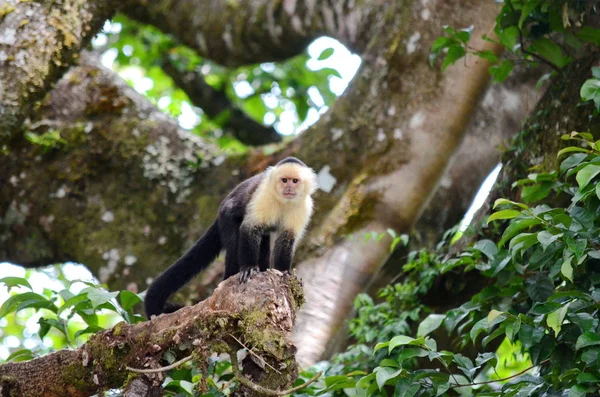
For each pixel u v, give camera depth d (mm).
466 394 7250
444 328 10469
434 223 13016
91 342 6625
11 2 10742
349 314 10625
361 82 11594
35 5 10789
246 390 6328
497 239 10188
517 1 9625
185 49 18422
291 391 6027
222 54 13844
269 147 12375
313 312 10398
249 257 8711
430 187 11148
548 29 9742
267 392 6016
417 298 10602
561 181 9250
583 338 6465
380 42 11641
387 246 10836
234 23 13375
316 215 11062
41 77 10664
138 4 13992
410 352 7191
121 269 12031
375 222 10898
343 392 8164
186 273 9352
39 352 8672
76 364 6637
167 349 6500
